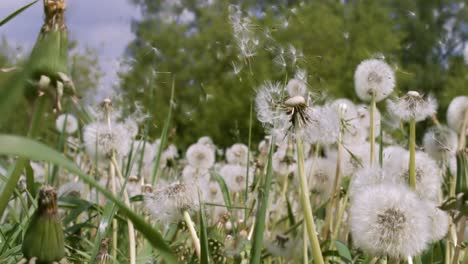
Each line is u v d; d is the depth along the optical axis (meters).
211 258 0.66
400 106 0.71
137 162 1.11
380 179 0.63
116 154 0.82
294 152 0.92
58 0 0.47
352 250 0.75
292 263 0.74
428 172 0.66
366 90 0.76
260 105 0.58
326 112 0.61
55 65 0.47
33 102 0.48
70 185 0.97
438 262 0.73
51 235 0.46
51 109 0.48
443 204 0.56
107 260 0.68
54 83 0.47
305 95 0.67
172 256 0.35
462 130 0.73
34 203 0.74
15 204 0.91
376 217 0.53
